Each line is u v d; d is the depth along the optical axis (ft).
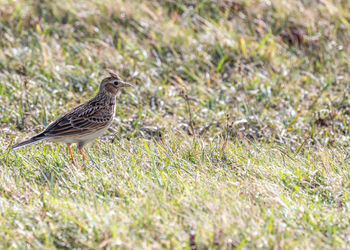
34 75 49.01
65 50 52.90
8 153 34.83
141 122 43.60
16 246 23.90
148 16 58.34
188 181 30.37
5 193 28.91
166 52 54.24
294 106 47.09
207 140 41.39
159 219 25.75
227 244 24.12
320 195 29.84
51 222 25.75
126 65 51.26
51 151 37.22
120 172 31.58
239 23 58.65
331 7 60.70
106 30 56.18
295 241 24.38
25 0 57.93
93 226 25.02
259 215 26.43
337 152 36.32
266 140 41.63
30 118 43.57
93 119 36.24
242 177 31.83
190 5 60.59
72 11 56.95
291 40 57.72
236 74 52.16
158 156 34.78
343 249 23.97
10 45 52.29
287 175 32.04
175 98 47.65
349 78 51.85
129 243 23.71
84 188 29.50
